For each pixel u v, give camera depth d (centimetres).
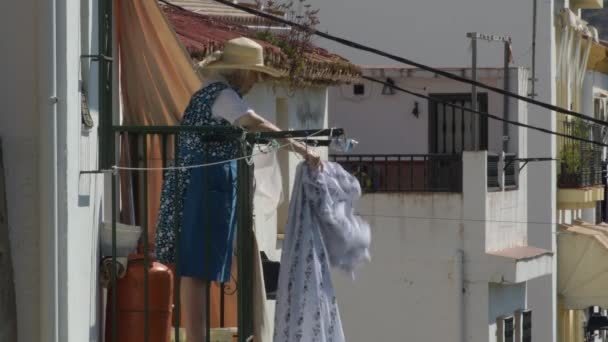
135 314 2572
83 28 2455
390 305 6538
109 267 2567
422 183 7031
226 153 2603
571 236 8262
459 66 8175
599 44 10706
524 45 8106
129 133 2747
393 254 6550
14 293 2339
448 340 6500
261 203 3916
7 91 2342
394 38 8231
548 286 7869
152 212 2981
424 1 8200
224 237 2598
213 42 4119
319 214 2625
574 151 8631
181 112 3064
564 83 8988
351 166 6700
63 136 2345
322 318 2603
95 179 2527
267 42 4753
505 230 6781
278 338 2595
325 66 5081
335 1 8269
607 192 10225
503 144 7225
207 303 2573
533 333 7862
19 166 2342
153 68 3039
